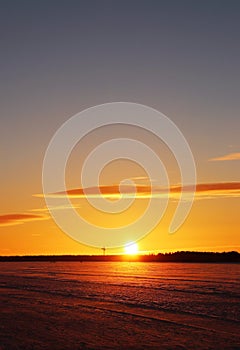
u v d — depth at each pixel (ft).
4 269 543.39
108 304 179.73
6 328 130.31
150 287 256.11
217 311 157.89
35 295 218.59
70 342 112.06
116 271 471.62
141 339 114.62
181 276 366.63
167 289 241.14
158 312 156.76
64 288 255.29
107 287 258.78
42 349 105.40
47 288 256.93
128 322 137.69
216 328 127.54
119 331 124.26
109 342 111.55
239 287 250.98
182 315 149.79
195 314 151.64
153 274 401.90
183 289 240.32
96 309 165.78
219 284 274.16
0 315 154.10
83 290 240.73
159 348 105.60
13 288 261.44
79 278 348.59
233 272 435.94
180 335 118.62
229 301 185.37
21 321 141.49
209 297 200.13
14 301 194.59
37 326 132.77
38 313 157.79
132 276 372.17
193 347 106.32
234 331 123.24
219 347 106.11
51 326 132.57
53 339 115.44
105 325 133.08
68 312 159.22
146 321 139.03
